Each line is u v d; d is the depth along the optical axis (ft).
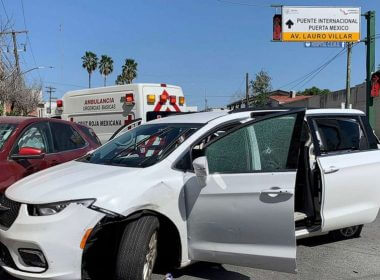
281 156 15.02
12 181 19.58
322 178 17.99
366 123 20.88
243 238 15.02
